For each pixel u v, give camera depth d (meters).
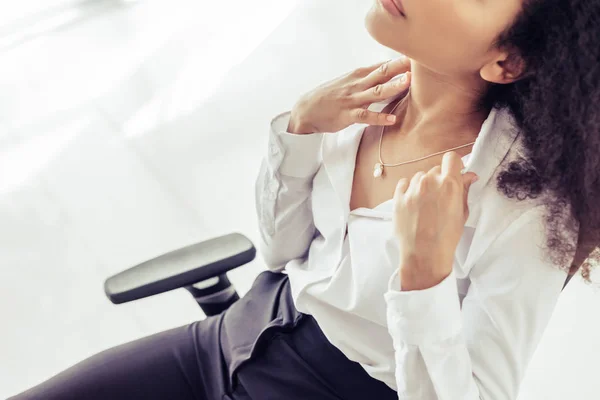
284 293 1.09
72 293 1.98
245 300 1.15
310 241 1.12
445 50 0.77
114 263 2.05
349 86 0.96
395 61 0.94
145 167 2.35
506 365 0.81
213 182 2.26
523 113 0.80
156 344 1.11
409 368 0.79
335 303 0.95
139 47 3.04
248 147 2.37
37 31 3.27
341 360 0.98
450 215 0.74
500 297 0.80
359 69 0.98
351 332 0.96
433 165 0.89
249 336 1.08
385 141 0.95
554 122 0.76
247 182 2.23
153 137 2.49
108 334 1.86
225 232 2.07
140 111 2.64
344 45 2.73
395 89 0.90
